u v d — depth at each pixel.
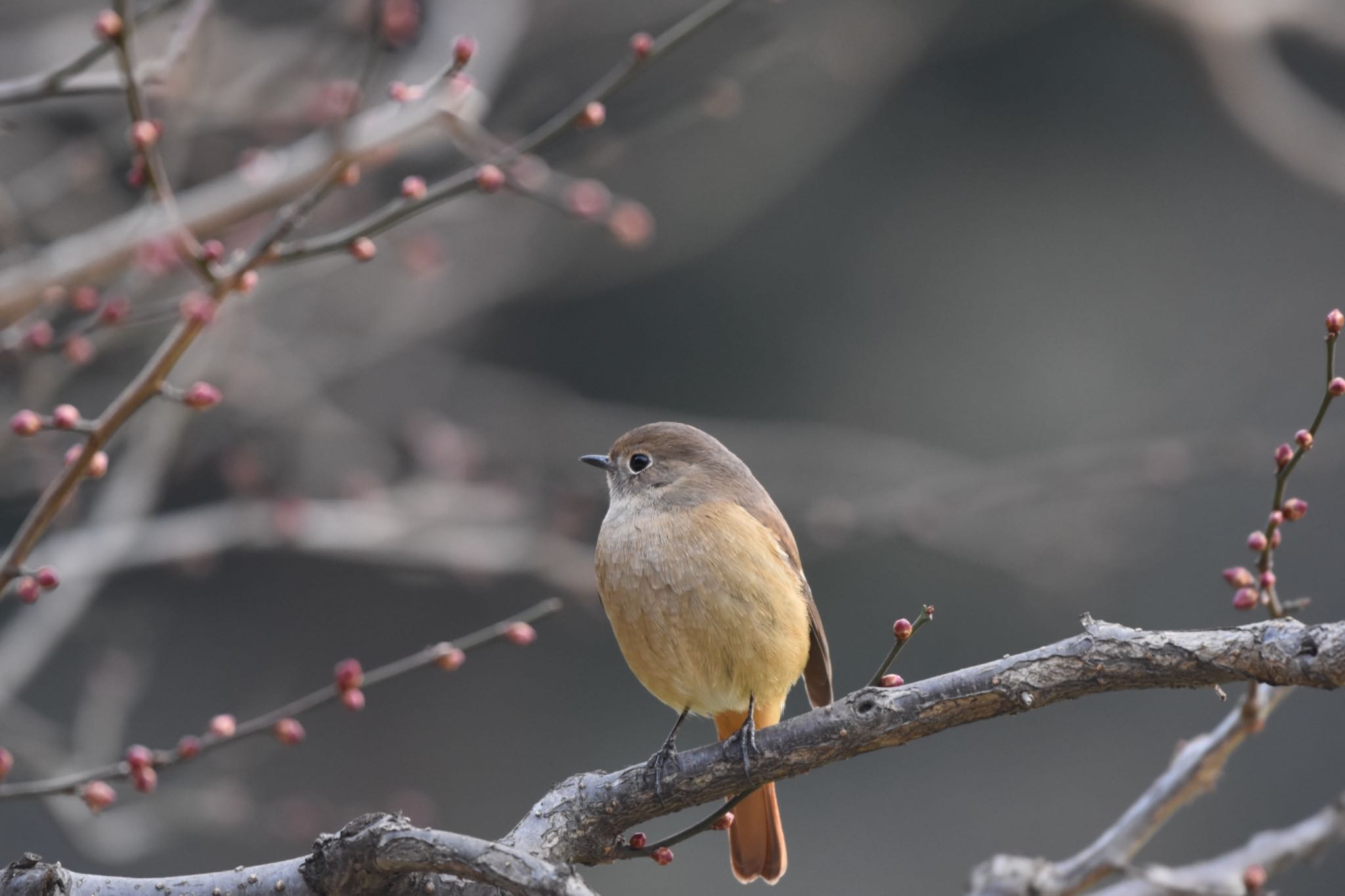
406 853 4.81
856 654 18.16
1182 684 4.82
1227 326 19.19
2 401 10.52
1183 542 17.62
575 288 17.23
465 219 13.29
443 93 6.80
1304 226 19.34
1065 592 15.33
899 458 16.11
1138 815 6.37
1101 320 19.62
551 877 4.55
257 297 11.32
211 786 11.20
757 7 14.86
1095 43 19.66
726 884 16.86
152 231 7.87
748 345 19.84
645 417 15.67
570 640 18.88
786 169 17.33
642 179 16.92
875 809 17.52
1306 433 5.14
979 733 17.81
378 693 18.55
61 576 10.02
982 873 6.44
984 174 20.17
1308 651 4.60
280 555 17.97
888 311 19.95
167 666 18.00
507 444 15.04
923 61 18.98
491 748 18.53
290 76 11.11
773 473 15.97
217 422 13.12
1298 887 16.27
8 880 5.24
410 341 14.26
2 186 9.88
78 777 5.70
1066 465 12.91
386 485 13.77
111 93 6.46
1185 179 19.83
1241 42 14.32
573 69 16.03
